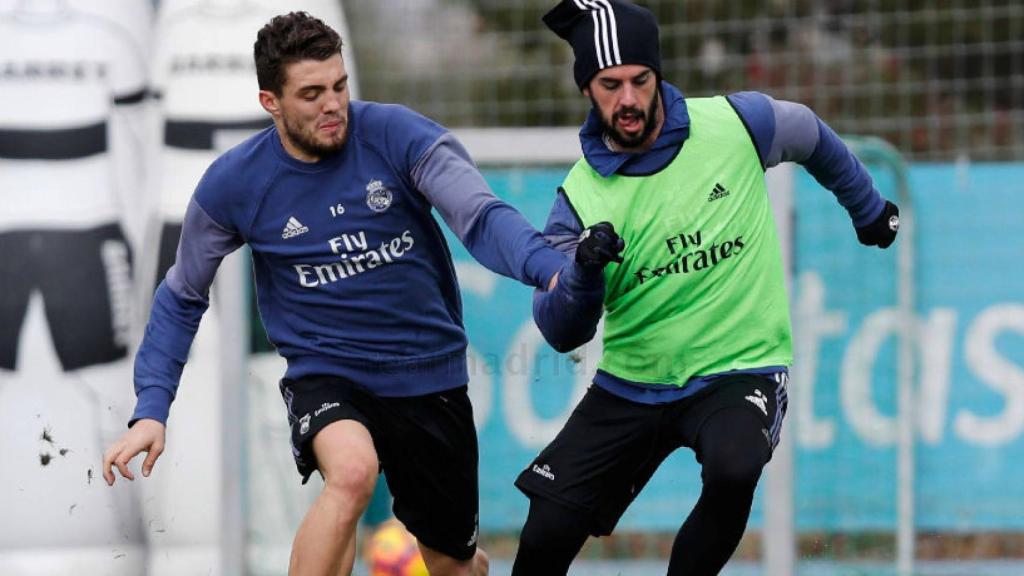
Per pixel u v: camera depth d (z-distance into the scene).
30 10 29.05
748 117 16.03
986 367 26.02
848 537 25.59
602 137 16.02
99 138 28.84
